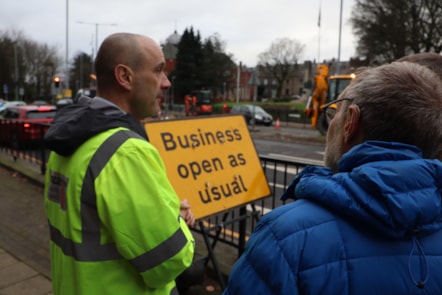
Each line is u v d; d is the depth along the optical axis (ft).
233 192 10.30
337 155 3.78
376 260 2.98
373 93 3.34
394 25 85.81
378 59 95.45
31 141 24.04
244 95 247.91
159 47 5.08
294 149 45.47
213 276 11.06
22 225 15.21
